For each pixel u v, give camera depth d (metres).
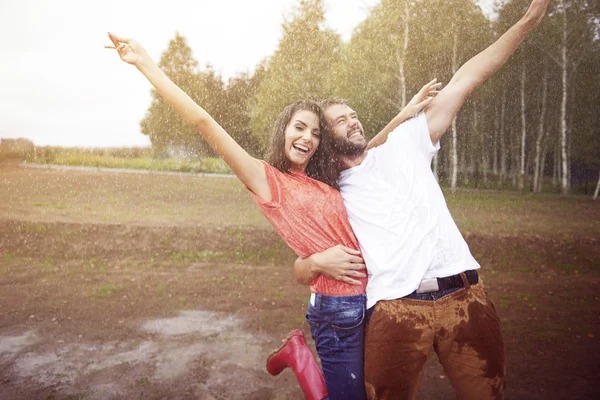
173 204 5.62
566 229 5.07
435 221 1.00
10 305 3.02
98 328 2.62
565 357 2.21
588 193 8.22
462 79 1.13
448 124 1.14
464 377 0.96
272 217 1.08
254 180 1.08
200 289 3.49
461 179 7.28
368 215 1.07
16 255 4.29
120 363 2.15
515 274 3.99
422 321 0.94
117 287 3.51
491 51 1.11
